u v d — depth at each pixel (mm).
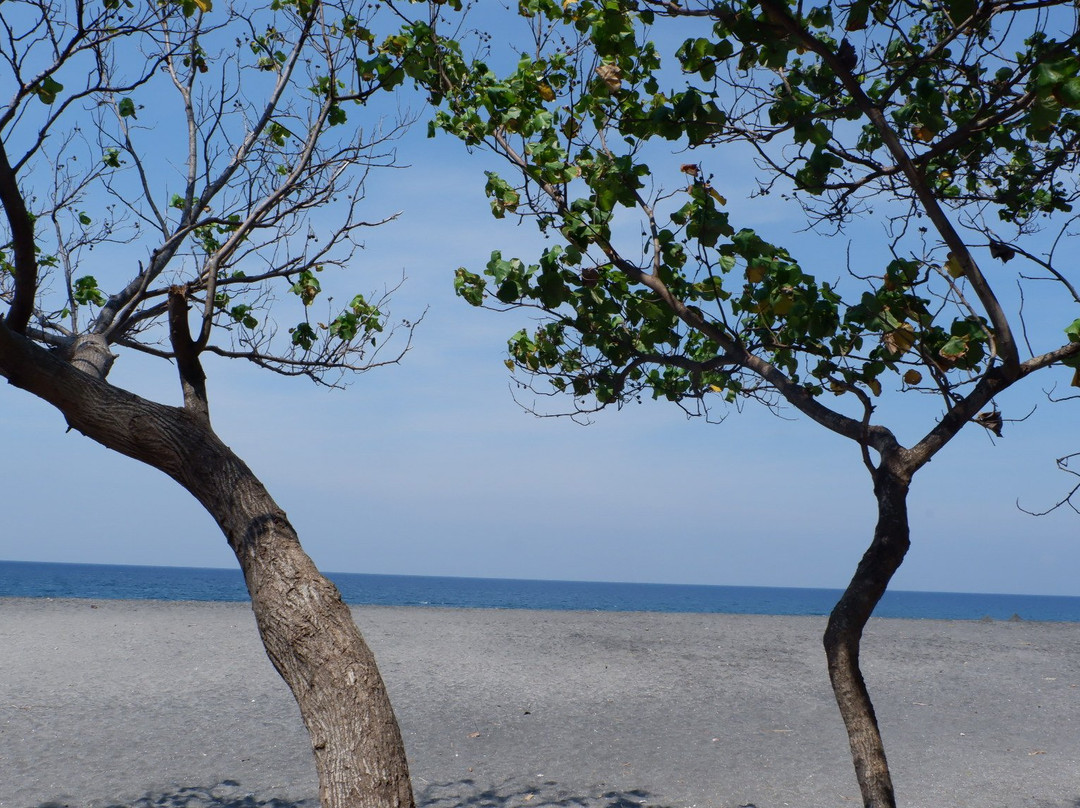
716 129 4625
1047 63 3613
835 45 4703
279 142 5945
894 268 4559
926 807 8367
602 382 5930
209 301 3787
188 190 5414
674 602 118625
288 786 8742
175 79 5617
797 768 9758
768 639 21516
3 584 90188
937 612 106562
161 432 3203
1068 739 11672
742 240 4566
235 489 3119
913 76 4820
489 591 175250
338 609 2869
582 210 4988
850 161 4871
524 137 5438
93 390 3250
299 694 2748
